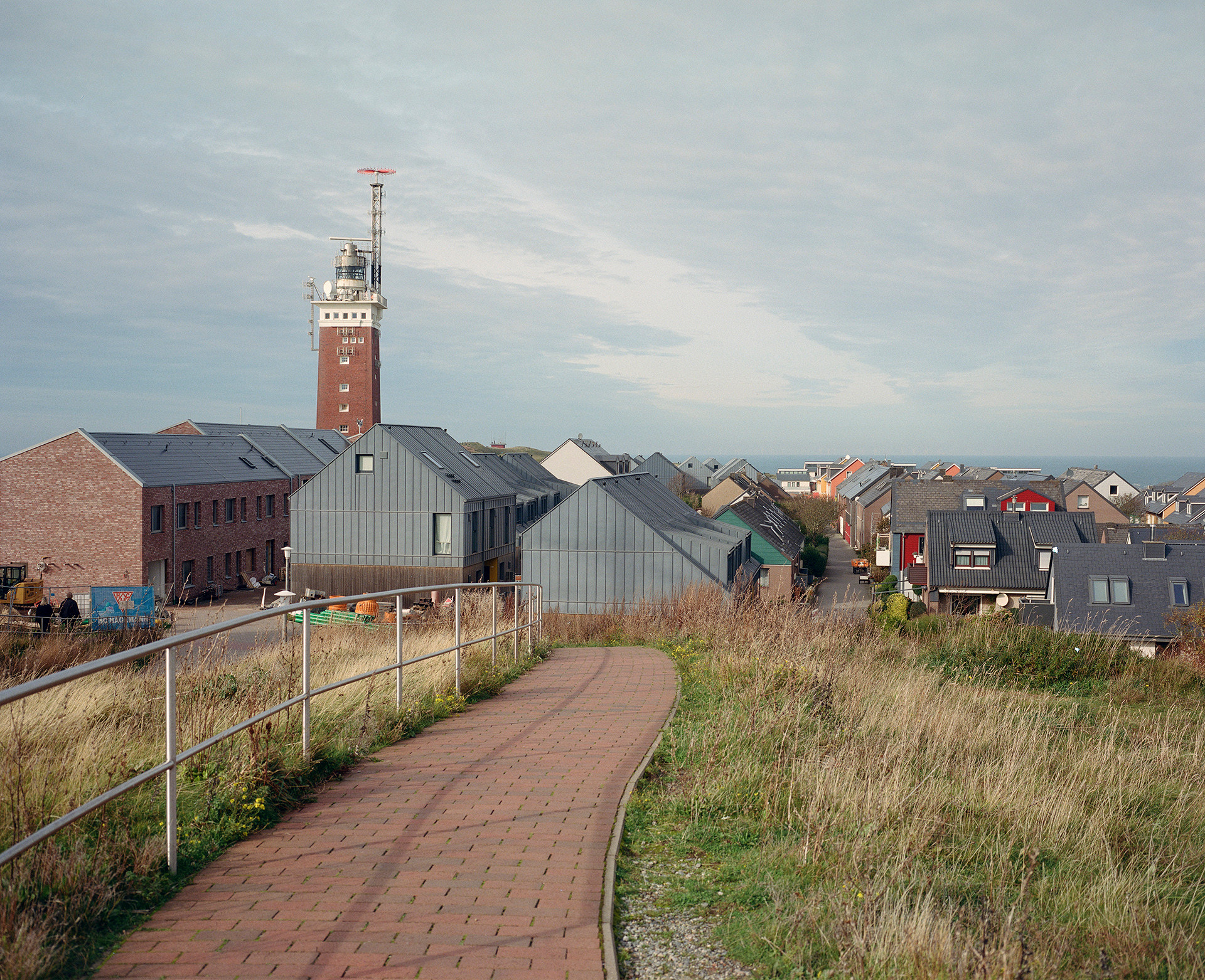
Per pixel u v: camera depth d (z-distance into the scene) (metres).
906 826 5.00
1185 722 9.30
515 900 3.79
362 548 36.00
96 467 37.06
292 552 36.28
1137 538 44.22
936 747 6.81
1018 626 14.24
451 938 3.43
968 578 41.09
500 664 9.52
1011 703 9.52
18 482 37.19
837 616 15.16
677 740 6.45
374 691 7.49
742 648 10.34
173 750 4.04
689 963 3.40
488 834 4.58
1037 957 3.54
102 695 6.96
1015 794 5.68
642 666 10.45
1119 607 31.80
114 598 23.78
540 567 32.19
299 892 3.85
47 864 3.60
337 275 88.19
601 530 31.84
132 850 3.93
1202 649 14.69
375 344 88.00
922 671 11.34
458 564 35.44
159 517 38.47
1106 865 4.89
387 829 4.64
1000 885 4.43
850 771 5.45
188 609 35.44
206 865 4.13
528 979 3.13
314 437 60.06
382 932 3.47
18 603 31.69
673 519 37.22
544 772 5.70
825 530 83.81
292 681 7.54
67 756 5.06
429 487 35.59
